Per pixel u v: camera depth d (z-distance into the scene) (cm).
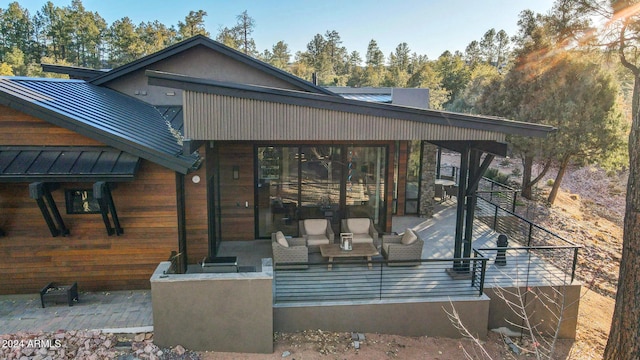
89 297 795
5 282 794
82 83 1135
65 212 786
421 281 891
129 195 800
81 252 803
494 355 784
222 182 1138
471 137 818
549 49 1975
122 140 738
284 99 761
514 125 810
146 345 664
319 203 1197
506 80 2169
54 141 768
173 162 752
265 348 710
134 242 813
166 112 1159
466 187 945
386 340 779
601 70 1866
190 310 683
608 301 1220
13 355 595
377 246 1044
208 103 743
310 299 801
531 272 957
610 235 1867
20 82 850
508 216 1473
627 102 2489
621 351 577
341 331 789
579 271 1437
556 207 2123
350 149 1187
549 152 1938
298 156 1166
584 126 1836
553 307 891
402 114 794
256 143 1134
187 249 916
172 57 1207
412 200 1461
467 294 834
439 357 747
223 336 699
